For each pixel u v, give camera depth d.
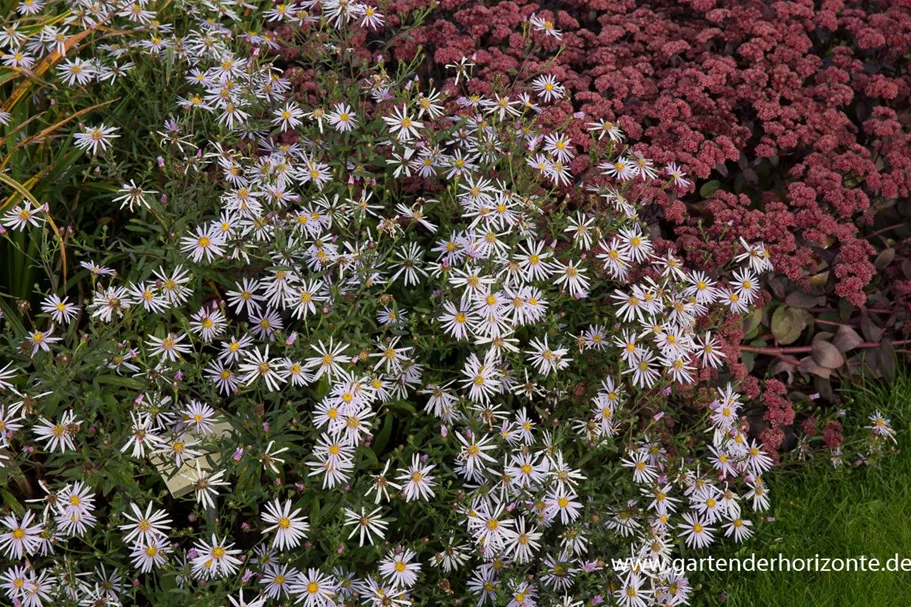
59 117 1.31
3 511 1.07
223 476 1.12
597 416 1.16
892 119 1.38
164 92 1.30
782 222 1.30
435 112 1.28
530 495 1.11
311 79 1.40
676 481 1.21
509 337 1.17
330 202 1.25
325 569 1.08
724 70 1.38
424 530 1.16
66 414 1.09
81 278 1.22
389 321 1.15
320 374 1.10
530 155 1.26
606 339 1.21
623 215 1.23
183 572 1.04
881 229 1.44
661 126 1.35
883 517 1.30
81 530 1.05
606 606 1.14
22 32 1.30
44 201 1.26
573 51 1.44
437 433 1.17
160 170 1.29
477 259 1.17
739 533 1.23
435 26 1.44
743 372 1.27
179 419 1.11
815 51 1.50
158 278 1.16
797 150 1.39
